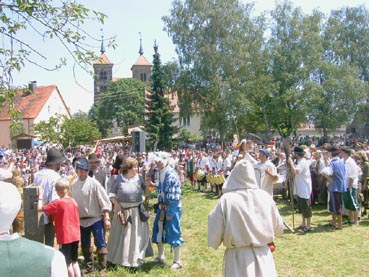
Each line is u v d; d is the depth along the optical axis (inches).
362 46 2095.2
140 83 3595.0
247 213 133.0
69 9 197.5
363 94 1820.9
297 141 1934.1
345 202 351.3
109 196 241.3
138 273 233.6
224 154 636.7
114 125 3523.6
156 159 251.0
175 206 245.9
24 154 1195.3
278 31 1852.9
